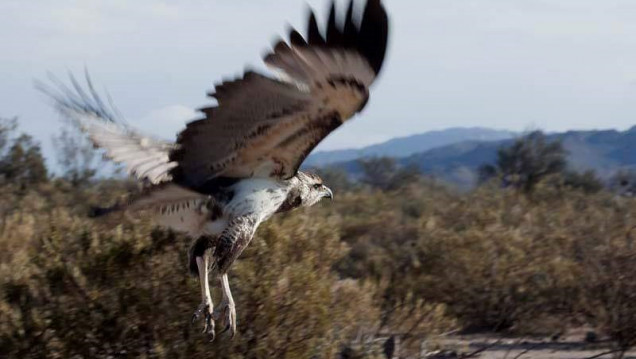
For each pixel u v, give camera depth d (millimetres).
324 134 6781
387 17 5809
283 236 10266
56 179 26188
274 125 6695
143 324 9719
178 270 9797
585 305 14836
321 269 10844
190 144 6945
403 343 12031
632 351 14078
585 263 15445
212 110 6602
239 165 7199
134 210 7250
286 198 7738
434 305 14070
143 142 7742
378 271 17359
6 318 9398
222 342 9648
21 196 23891
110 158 7598
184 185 7129
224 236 7195
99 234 10055
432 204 27781
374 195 29938
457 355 12828
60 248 10086
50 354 9367
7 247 12055
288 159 7180
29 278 9820
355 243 21594
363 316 11391
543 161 43344
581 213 20266
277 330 9883
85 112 7801
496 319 15570
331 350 10164
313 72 5957
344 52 5848
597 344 14328
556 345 14406
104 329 9594
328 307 10516
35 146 27859
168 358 9523
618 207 21297
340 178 44031
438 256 16375
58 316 9523
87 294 9641
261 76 6137
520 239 16812
